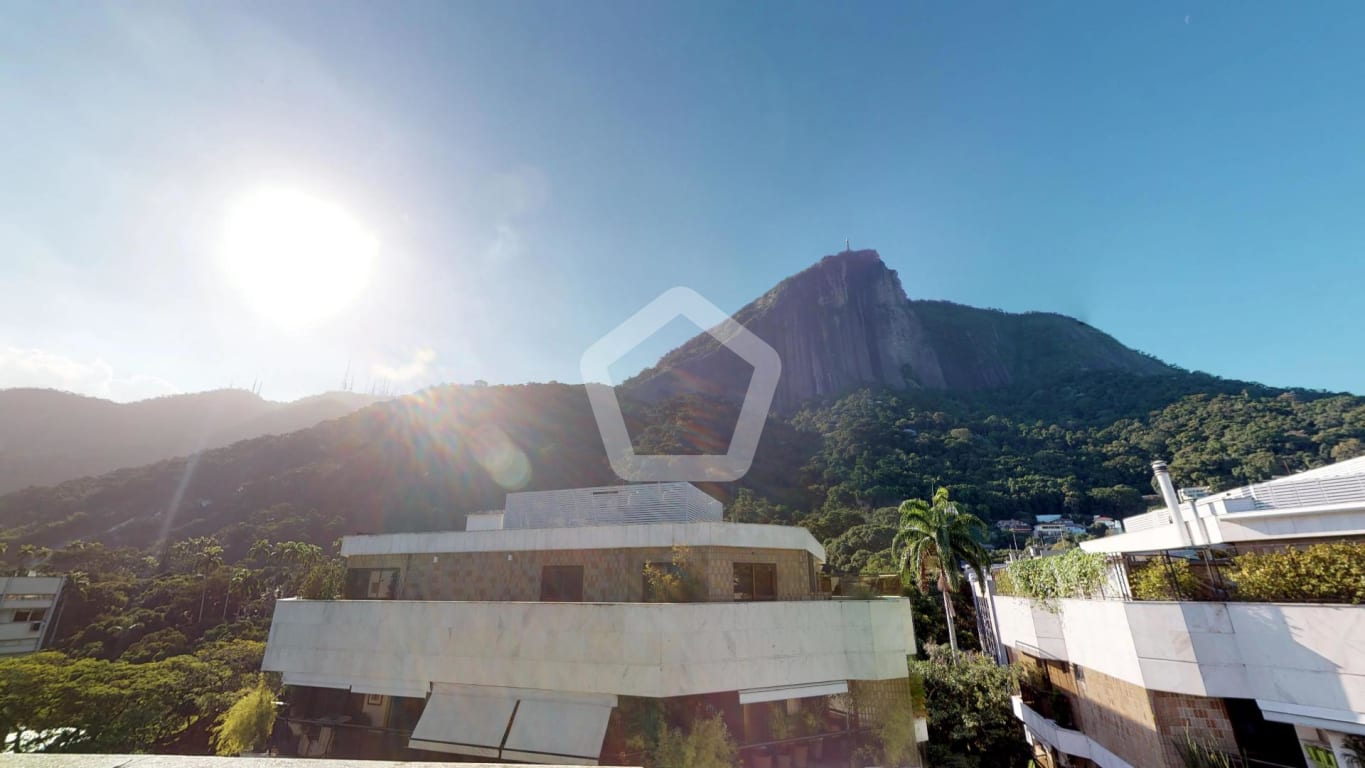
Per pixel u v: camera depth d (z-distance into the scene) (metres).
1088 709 16.14
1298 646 11.27
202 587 56.66
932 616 33.09
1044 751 19.73
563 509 18.64
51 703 25.84
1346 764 10.85
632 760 12.31
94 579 60.59
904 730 14.23
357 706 15.93
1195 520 16.84
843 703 14.58
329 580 18.42
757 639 13.58
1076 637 16.59
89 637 49.75
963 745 19.73
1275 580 12.07
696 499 18.48
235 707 16.39
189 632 51.75
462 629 14.67
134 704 25.77
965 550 28.95
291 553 63.03
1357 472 15.04
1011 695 20.95
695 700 13.12
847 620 14.82
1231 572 12.83
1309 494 14.91
